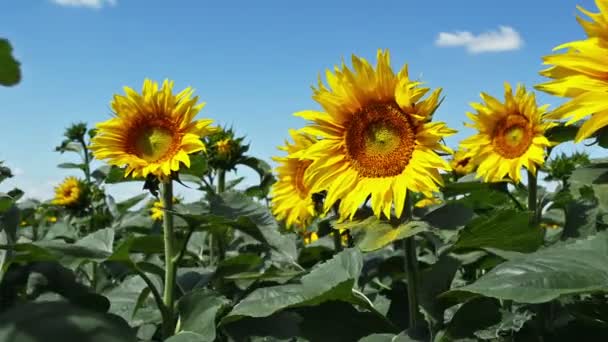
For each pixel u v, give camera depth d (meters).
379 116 1.02
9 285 0.91
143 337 1.16
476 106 1.65
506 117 1.60
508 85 1.61
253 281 1.21
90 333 0.26
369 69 1.01
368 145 1.02
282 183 1.57
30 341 0.25
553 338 0.89
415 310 0.95
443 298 0.86
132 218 1.86
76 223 2.26
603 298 0.91
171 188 1.16
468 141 1.66
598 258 0.72
